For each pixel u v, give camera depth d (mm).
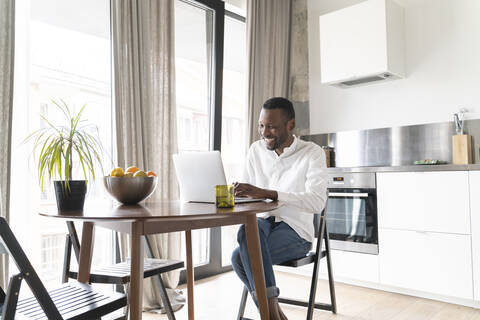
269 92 3973
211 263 3641
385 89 3771
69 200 1515
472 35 3322
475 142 3246
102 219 1213
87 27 2855
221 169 1696
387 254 3057
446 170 2795
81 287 1556
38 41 2660
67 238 1824
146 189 1674
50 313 1199
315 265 2236
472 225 2680
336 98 4094
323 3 4211
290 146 2297
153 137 2920
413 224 2938
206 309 2742
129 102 2764
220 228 3740
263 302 1580
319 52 4227
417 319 2518
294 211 2191
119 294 1465
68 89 2775
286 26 4273
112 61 2781
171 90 3080
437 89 3484
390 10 3436
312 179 2125
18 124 2459
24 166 2477
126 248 2689
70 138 1670
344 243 3287
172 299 2873
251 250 1584
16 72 2461
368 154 3822
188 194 1841
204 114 3639
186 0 3418
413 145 3561
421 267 2896
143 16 2863
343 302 2855
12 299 1159
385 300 2895
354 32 3521
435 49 3500
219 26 3641
